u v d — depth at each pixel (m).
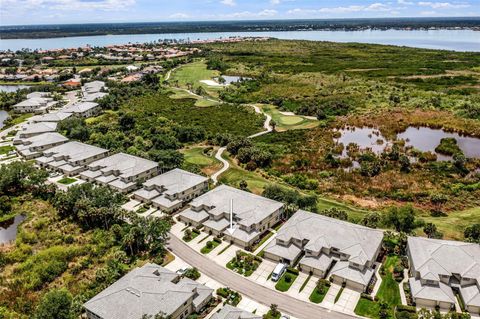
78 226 90.31
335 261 73.19
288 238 76.38
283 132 165.25
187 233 84.69
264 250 76.50
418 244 72.56
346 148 144.25
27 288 69.62
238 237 81.38
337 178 117.44
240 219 85.38
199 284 65.38
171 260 76.94
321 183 114.75
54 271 73.44
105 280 70.06
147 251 79.94
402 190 108.62
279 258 75.50
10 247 83.94
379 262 74.56
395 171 120.81
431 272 64.88
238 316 56.53
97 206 88.94
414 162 128.50
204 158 134.38
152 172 115.00
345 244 72.94
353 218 91.12
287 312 62.47
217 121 180.75
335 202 102.25
